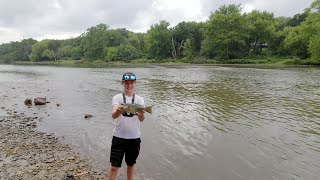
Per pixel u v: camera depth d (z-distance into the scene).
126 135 6.79
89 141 12.51
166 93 26.30
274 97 23.14
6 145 12.08
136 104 6.54
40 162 10.10
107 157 10.58
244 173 9.07
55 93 28.00
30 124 15.63
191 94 25.42
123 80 6.78
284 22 124.94
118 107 6.48
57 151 11.27
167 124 15.02
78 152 11.14
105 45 142.88
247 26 100.12
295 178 8.66
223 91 26.97
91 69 73.06
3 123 16.09
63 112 18.70
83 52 159.75
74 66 96.38
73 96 25.70
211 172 9.17
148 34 130.62
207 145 11.71
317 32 71.88
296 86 30.19
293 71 51.84
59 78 46.44
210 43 103.44
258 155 10.55
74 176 8.88
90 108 19.91
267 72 50.50
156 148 11.38
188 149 11.27
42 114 18.28
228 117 16.41
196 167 9.55
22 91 30.09
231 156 10.49
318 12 77.38
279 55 96.88
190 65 86.44
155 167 9.54
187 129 14.05
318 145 11.55
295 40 82.25
